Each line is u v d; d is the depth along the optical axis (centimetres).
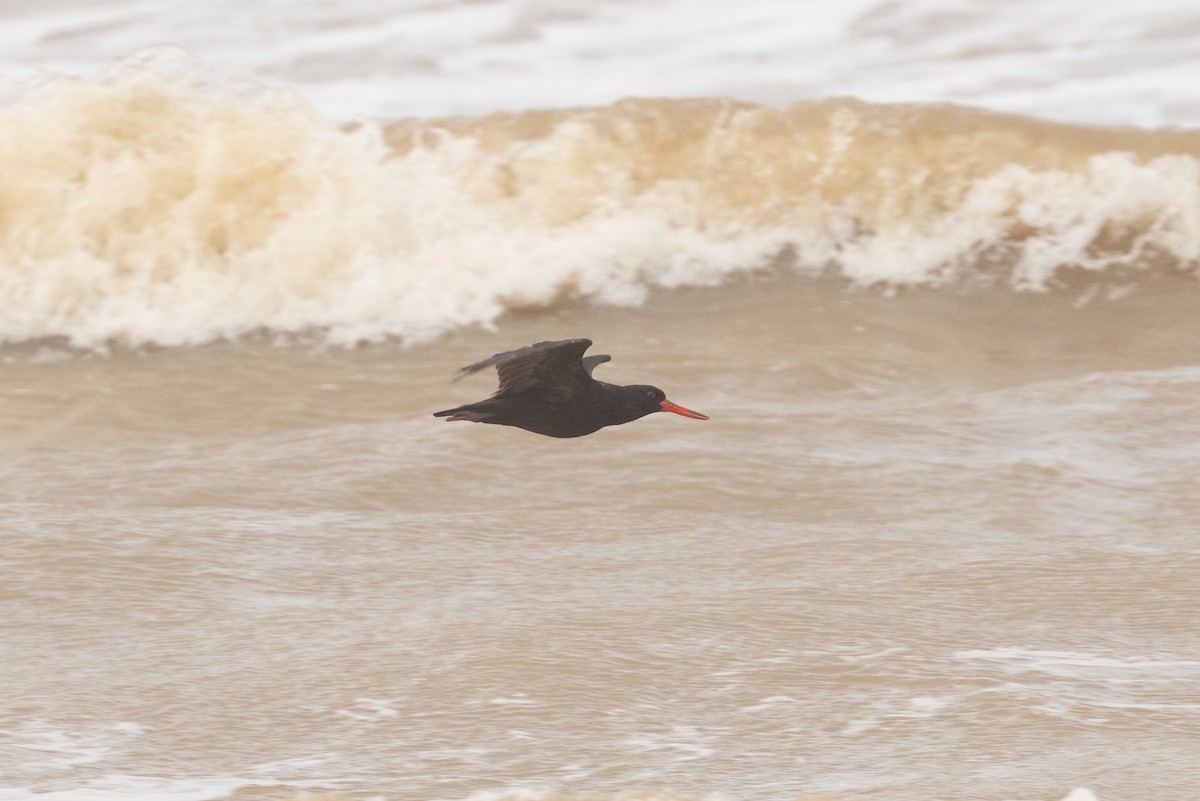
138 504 3397
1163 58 6162
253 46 6356
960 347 4581
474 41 6412
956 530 3219
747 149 5378
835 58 6244
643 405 2539
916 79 6050
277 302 4819
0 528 3162
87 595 2839
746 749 2178
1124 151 5412
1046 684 2406
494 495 3453
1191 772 2055
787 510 3350
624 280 4975
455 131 5394
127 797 2027
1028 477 3516
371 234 5012
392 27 6538
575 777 2091
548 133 5394
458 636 2609
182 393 4281
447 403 4222
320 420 4112
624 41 6412
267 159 5112
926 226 5200
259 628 2697
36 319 4716
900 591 2836
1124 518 3306
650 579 2920
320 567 3006
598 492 3447
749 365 4400
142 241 4947
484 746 2203
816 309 4784
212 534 3172
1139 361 4525
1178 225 5203
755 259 5091
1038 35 6394
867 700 2352
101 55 6266
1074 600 2798
